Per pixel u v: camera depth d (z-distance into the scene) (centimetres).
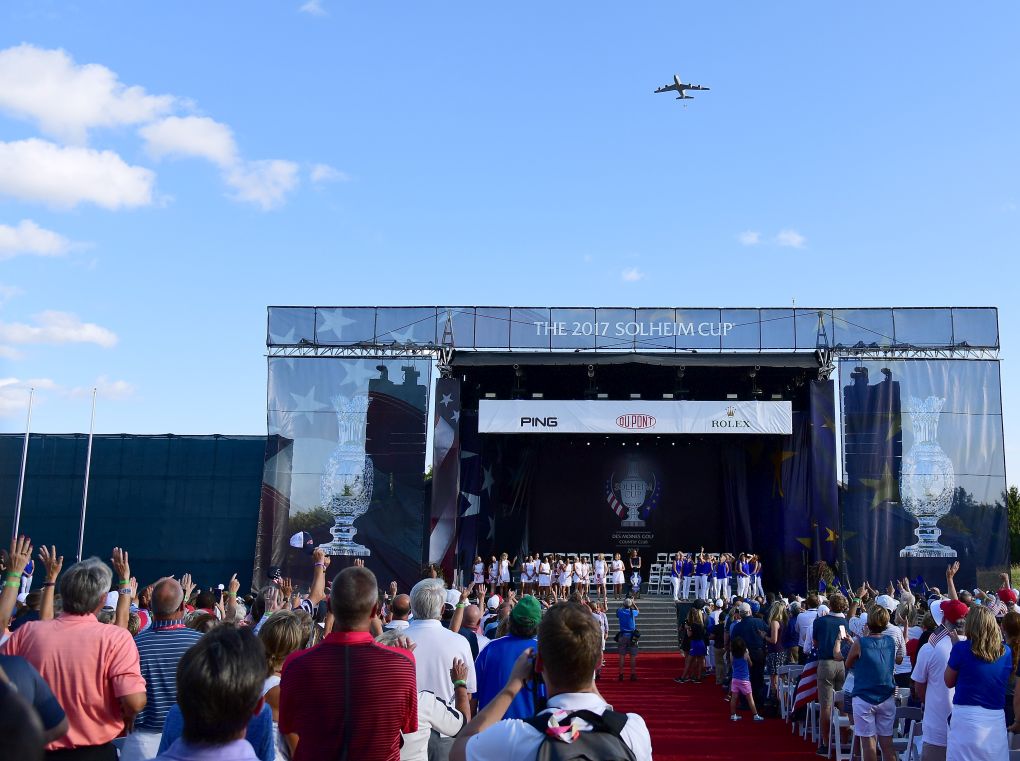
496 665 607
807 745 1324
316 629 760
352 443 2930
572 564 3097
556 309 2923
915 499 2788
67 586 502
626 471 3575
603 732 318
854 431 2819
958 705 698
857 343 2855
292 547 2891
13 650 493
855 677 963
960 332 2838
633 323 2902
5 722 188
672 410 2850
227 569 3241
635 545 3538
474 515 3128
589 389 2988
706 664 2409
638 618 2956
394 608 776
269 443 2938
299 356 2970
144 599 1147
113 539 3281
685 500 3550
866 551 2775
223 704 288
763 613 1911
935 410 2820
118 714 505
